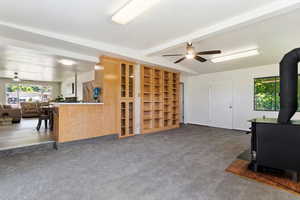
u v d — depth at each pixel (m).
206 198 1.71
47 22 2.73
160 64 5.12
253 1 2.22
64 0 2.14
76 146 3.60
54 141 3.48
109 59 4.32
